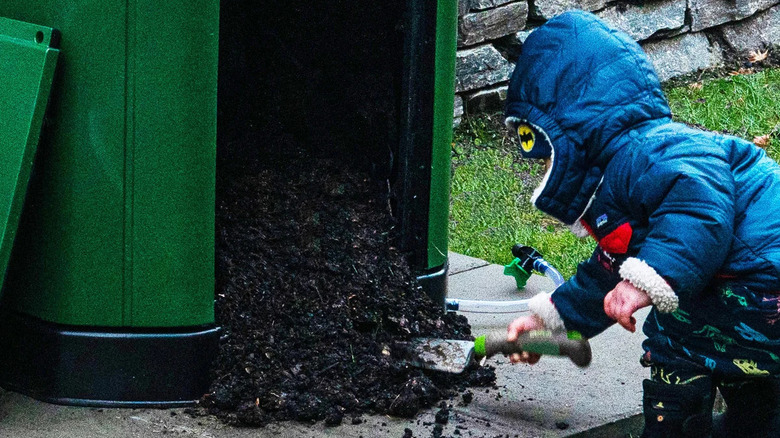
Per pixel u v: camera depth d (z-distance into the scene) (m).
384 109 3.73
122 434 2.96
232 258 3.43
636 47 2.87
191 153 3.01
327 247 3.60
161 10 2.90
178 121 2.98
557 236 5.68
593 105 2.79
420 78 3.58
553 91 2.84
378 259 3.64
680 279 2.53
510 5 7.33
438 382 3.35
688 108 7.52
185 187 3.03
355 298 3.49
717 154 2.69
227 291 3.32
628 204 2.74
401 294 3.59
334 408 3.13
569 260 5.37
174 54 2.94
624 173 2.74
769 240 2.71
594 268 3.04
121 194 3.01
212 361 3.18
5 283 3.08
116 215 3.02
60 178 3.04
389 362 3.30
